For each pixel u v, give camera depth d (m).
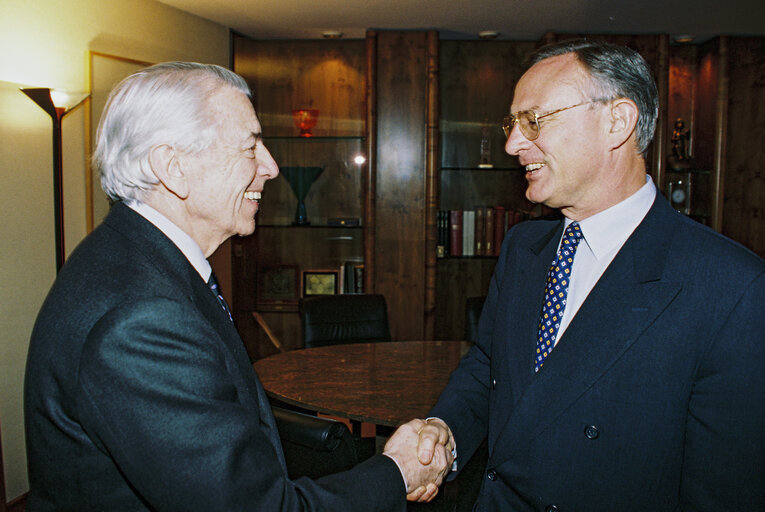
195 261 1.03
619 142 1.05
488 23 3.87
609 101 1.04
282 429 1.51
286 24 3.95
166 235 0.96
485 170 4.36
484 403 1.38
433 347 2.62
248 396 0.95
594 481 1.01
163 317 0.82
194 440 0.80
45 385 0.84
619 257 1.04
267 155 1.15
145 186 0.97
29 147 2.83
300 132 4.36
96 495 0.85
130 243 0.92
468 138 4.39
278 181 4.46
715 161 4.14
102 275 0.86
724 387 0.91
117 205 0.99
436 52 4.04
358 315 3.03
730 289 0.92
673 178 4.28
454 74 4.35
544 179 1.12
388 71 4.10
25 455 2.88
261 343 4.48
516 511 1.12
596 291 1.04
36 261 2.88
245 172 1.03
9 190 2.74
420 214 4.20
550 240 1.23
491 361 1.26
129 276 0.86
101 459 0.84
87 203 3.13
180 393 0.81
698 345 0.94
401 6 3.53
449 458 1.25
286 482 0.91
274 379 2.12
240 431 0.84
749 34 4.09
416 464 1.13
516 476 1.08
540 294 1.17
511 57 4.32
